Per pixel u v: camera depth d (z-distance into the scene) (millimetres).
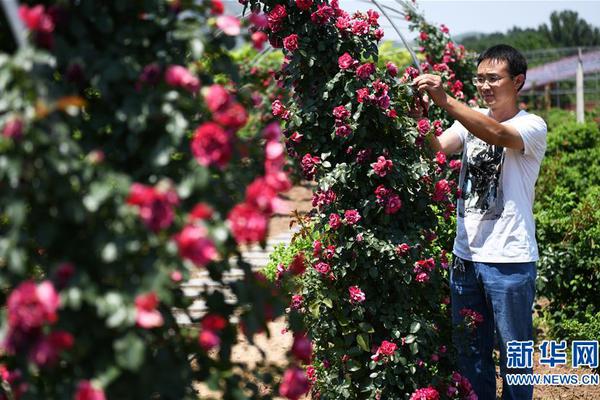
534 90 19766
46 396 1509
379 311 2936
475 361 3014
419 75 2973
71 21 1585
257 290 1735
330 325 2924
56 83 1630
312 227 3246
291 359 1864
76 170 1466
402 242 2855
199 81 1681
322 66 2865
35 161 1429
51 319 1342
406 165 2854
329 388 2963
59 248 1538
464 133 3051
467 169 2943
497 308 2826
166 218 1435
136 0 1636
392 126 2791
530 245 2799
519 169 2797
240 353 4273
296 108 2947
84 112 1740
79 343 1449
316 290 2908
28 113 1415
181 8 1693
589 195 4938
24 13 1447
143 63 1638
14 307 1341
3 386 1708
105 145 1663
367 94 2719
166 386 1567
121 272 1473
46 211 1516
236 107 1596
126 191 1478
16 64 1426
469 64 5555
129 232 1464
